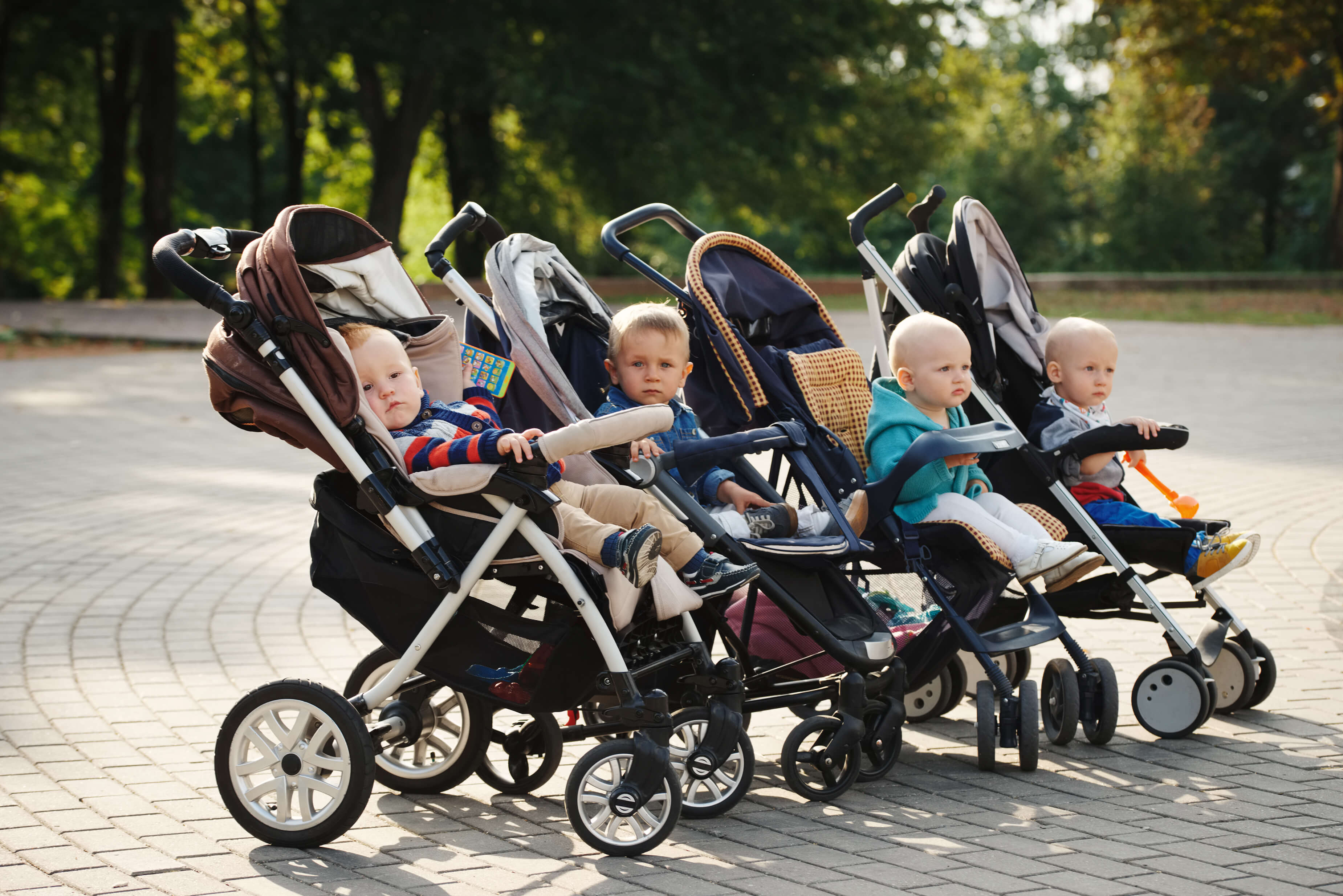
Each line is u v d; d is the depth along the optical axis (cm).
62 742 430
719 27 2789
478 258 3528
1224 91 3800
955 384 457
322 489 373
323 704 349
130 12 2670
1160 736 458
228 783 358
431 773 401
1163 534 466
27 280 4531
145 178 3412
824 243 5047
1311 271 5172
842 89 3075
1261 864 343
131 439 1175
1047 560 431
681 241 5238
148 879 328
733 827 375
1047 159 4806
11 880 324
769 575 399
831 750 389
